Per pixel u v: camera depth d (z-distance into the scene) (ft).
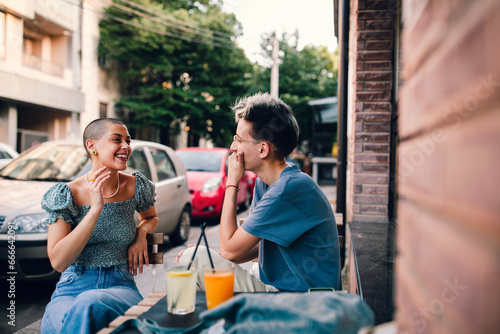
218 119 68.74
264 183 6.46
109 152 6.40
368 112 12.43
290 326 2.95
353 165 12.71
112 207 6.53
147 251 6.98
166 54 64.13
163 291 5.55
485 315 0.97
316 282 5.47
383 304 5.45
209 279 4.28
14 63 45.70
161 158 18.47
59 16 53.01
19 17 45.98
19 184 13.16
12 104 47.37
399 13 10.80
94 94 62.23
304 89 72.84
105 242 6.53
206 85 67.92
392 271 7.10
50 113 56.95
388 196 12.34
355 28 13.07
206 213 23.70
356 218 12.54
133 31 62.34
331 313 2.97
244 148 5.77
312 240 5.45
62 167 14.40
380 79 12.30
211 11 65.87
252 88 70.95
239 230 5.43
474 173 1.04
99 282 6.37
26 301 11.59
